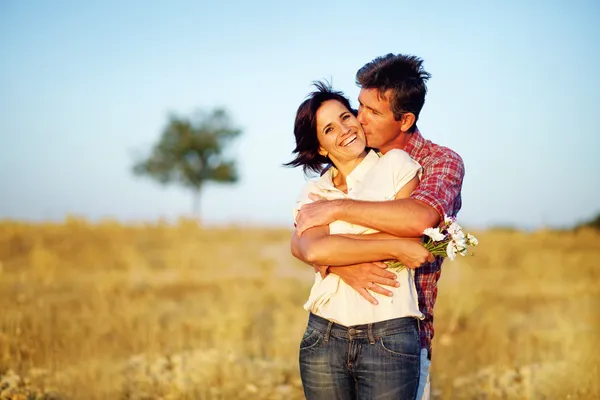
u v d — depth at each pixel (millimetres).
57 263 15289
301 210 3717
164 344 8414
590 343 7621
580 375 6645
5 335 7645
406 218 3516
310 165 4105
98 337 8109
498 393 6426
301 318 10250
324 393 3574
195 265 17391
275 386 6824
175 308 10906
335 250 3520
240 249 20688
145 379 6754
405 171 3717
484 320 9875
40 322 8664
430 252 3545
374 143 4023
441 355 8055
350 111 3965
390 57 4004
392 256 3488
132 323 9203
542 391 6445
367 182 3758
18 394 6133
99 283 12688
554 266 15797
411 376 3471
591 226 26469
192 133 52250
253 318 10242
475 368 7586
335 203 3641
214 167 52250
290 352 8258
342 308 3551
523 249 20312
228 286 13500
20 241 19672
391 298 3520
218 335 8602
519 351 8117
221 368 7188
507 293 13305
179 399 6359
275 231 25188
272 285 13609
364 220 3564
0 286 12594
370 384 3465
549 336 8688
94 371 6805
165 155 52188
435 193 3631
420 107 3984
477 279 14836
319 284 3650
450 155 3891
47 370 6801
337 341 3543
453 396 6543
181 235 22406
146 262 16844
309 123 3900
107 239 20797
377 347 3465
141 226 23141
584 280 14453
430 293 3926
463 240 3473
